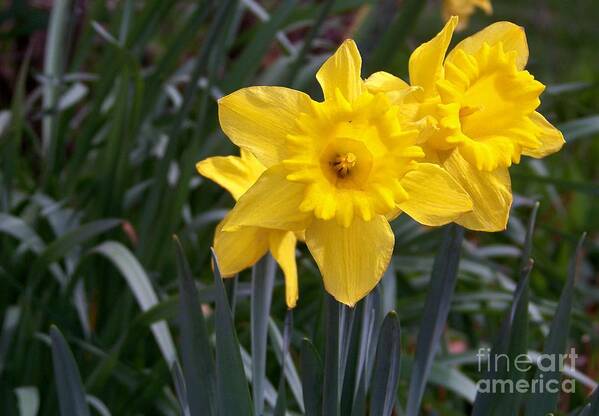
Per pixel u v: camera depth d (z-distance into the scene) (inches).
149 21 35.1
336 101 19.9
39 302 29.8
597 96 54.7
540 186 47.9
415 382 22.6
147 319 27.0
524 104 20.6
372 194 19.7
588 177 55.7
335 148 20.6
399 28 34.3
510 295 33.2
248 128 19.9
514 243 44.1
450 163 20.3
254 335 22.0
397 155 19.7
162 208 34.8
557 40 76.4
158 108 41.8
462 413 32.1
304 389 21.0
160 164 31.6
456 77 20.3
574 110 54.4
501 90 20.6
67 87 39.6
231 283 22.1
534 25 77.9
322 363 22.1
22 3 42.1
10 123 35.4
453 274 22.2
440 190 19.9
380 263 19.7
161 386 28.0
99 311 33.1
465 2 38.4
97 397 29.5
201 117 32.4
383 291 28.7
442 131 20.0
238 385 20.9
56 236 32.6
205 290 27.1
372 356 22.6
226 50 40.5
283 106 19.9
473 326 39.3
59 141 37.2
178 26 50.6
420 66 20.3
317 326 24.6
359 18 38.1
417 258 34.5
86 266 31.0
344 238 19.8
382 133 19.9
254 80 44.6
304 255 32.9
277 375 30.7
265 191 19.7
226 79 35.3
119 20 38.6
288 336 22.1
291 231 20.7
